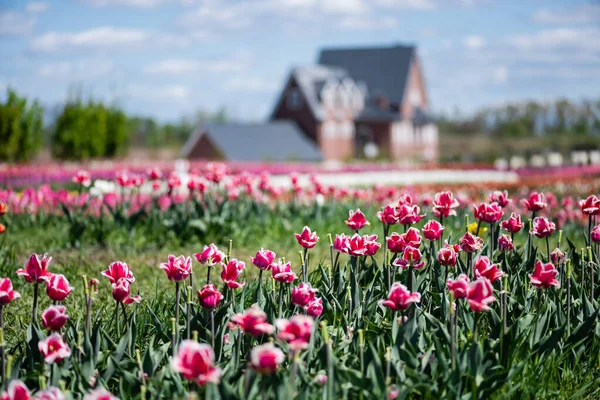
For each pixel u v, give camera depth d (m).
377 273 5.92
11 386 3.45
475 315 4.80
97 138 39.16
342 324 5.26
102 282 8.80
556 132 83.00
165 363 4.86
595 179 25.64
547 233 6.09
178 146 81.38
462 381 4.34
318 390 4.05
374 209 14.97
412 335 4.62
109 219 12.30
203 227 11.59
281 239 11.97
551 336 4.74
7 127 32.62
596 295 6.06
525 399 4.42
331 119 71.56
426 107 83.06
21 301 7.81
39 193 13.45
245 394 3.80
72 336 4.70
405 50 80.00
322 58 82.56
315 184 13.28
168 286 8.56
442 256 5.17
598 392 4.86
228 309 5.05
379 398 3.98
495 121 88.88
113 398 3.46
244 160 61.06
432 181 37.78
